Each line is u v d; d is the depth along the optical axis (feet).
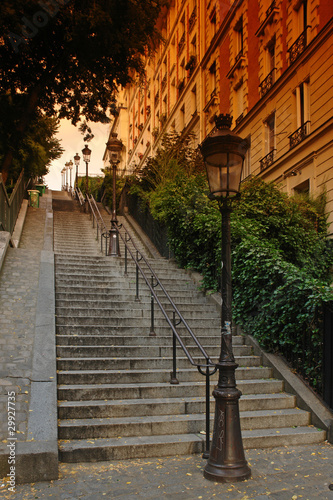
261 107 60.44
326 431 16.74
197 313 27.37
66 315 24.04
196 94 87.66
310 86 48.65
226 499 11.40
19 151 49.44
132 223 60.39
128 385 17.93
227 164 14.33
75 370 18.74
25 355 18.31
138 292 28.78
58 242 46.14
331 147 43.68
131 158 149.48
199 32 86.48
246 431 16.52
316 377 19.27
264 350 22.80
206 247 32.58
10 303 23.27
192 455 14.70
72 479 12.41
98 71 42.09
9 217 39.29
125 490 11.76
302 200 41.93
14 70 41.75
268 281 23.66
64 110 46.62
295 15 53.21
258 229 31.89
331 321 17.99
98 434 14.97
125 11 36.68
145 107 130.31
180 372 19.31
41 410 14.52
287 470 13.53
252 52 64.44
